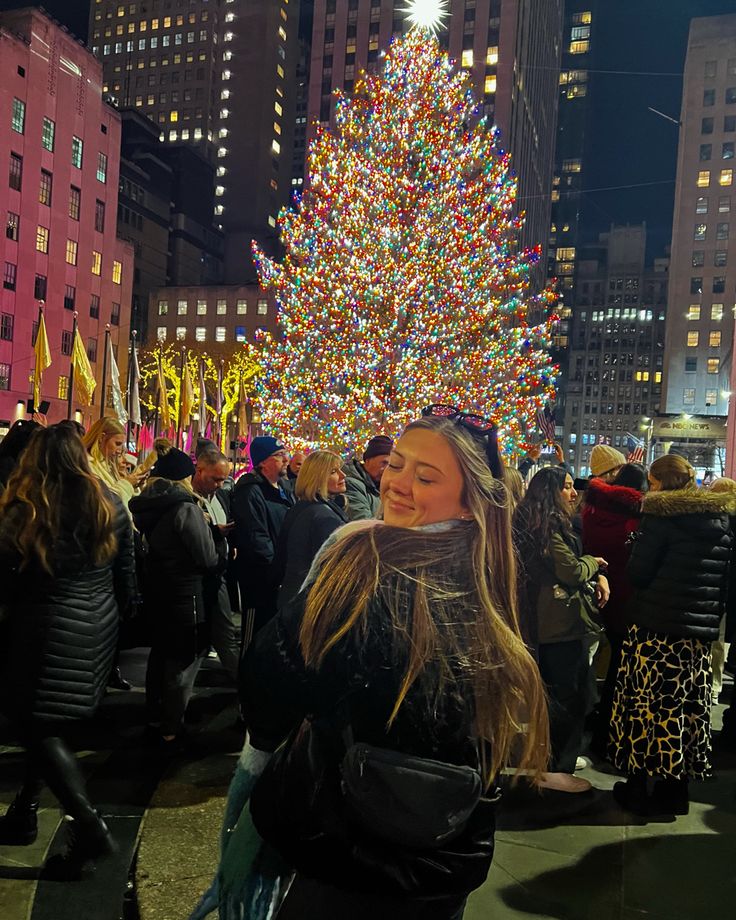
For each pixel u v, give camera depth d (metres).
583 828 3.97
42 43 57.34
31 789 3.54
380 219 29.06
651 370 145.25
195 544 4.67
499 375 30.97
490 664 1.40
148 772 4.50
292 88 133.12
